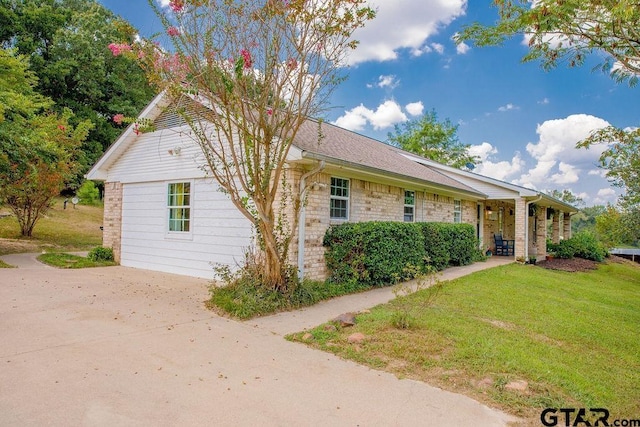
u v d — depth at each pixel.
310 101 6.40
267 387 3.54
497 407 3.28
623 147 6.42
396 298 7.23
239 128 6.32
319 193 8.37
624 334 5.89
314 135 9.68
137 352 4.30
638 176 11.05
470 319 5.93
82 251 14.72
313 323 5.63
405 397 3.41
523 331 5.54
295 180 7.64
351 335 4.85
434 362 4.16
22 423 2.79
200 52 6.06
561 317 6.55
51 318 5.48
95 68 27.09
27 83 15.66
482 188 15.60
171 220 10.25
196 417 2.98
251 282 6.70
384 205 10.74
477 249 15.02
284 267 6.85
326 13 6.16
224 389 3.47
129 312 5.95
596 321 6.55
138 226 11.06
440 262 11.59
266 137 6.20
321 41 6.30
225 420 2.95
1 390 3.29
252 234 8.41
